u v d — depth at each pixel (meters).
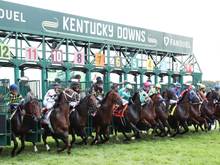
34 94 11.52
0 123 9.94
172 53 25.05
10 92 10.30
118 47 21.27
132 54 22.62
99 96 12.62
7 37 15.38
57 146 11.29
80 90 12.24
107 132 12.24
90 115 12.41
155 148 11.46
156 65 23.17
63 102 10.49
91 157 10.01
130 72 21.34
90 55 18.92
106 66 19.27
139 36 22.34
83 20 18.80
